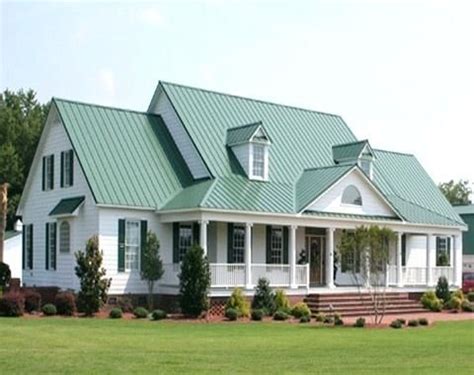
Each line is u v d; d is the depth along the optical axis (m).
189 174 38.44
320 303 37.00
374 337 25.22
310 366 17.31
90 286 31.92
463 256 66.12
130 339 22.48
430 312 40.28
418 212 45.25
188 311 32.56
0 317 29.27
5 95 79.44
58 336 22.78
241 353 19.61
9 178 70.06
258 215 36.12
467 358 19.45
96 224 34.38
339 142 46.91
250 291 35.84
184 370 16.11
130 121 39.34
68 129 36.50
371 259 31.72
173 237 36.44
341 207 39.91
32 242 40.00
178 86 41.41
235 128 40.53
